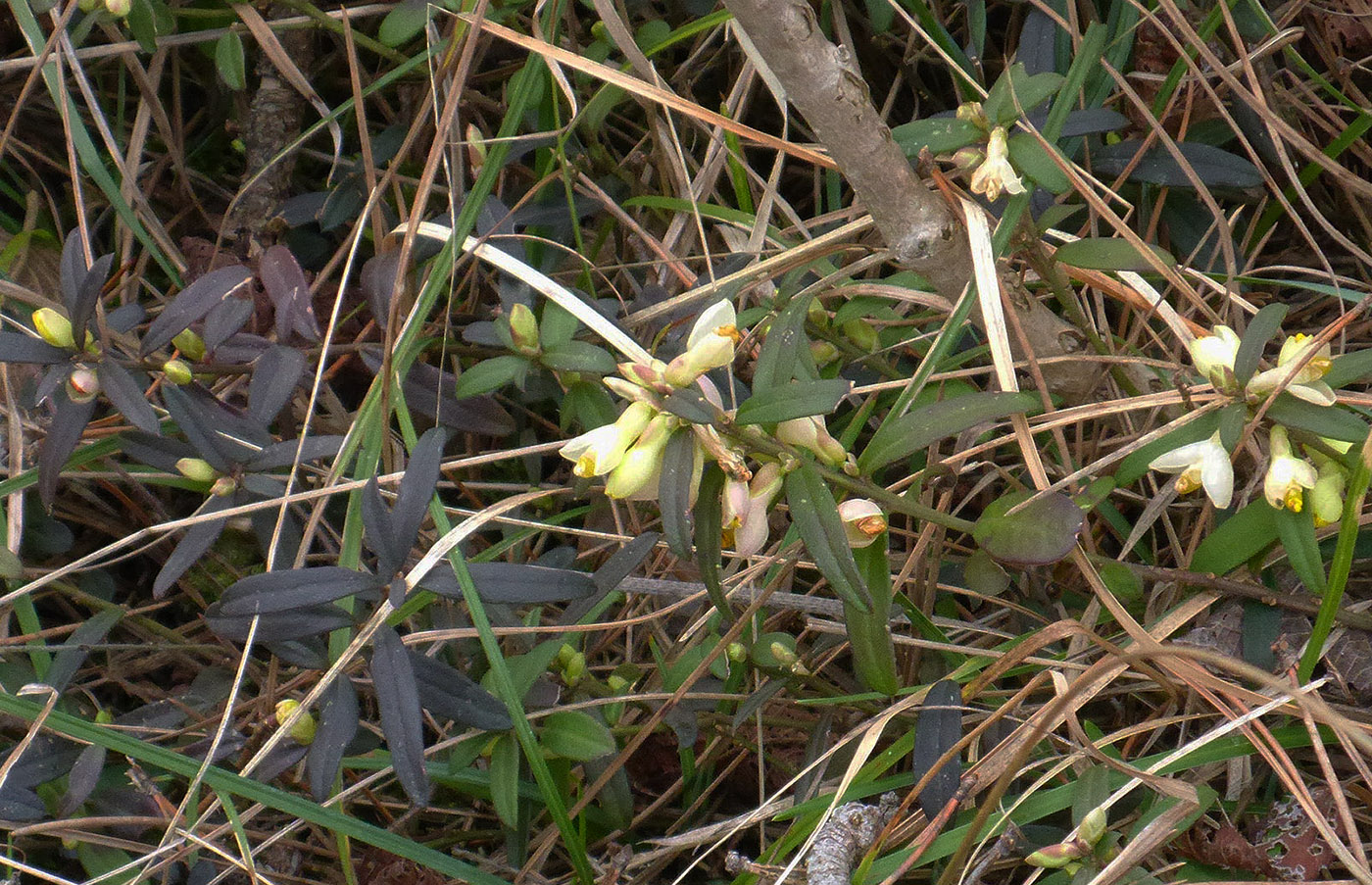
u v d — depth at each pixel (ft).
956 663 2.12
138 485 2.21
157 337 2.08
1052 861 1.94
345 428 2.24
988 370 2.14
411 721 1.97
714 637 2.15
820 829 2.00
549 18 2.24
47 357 2.05
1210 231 2.24
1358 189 2.21
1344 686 2.05
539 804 2.11
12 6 2.22
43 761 2.05
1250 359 1.94
